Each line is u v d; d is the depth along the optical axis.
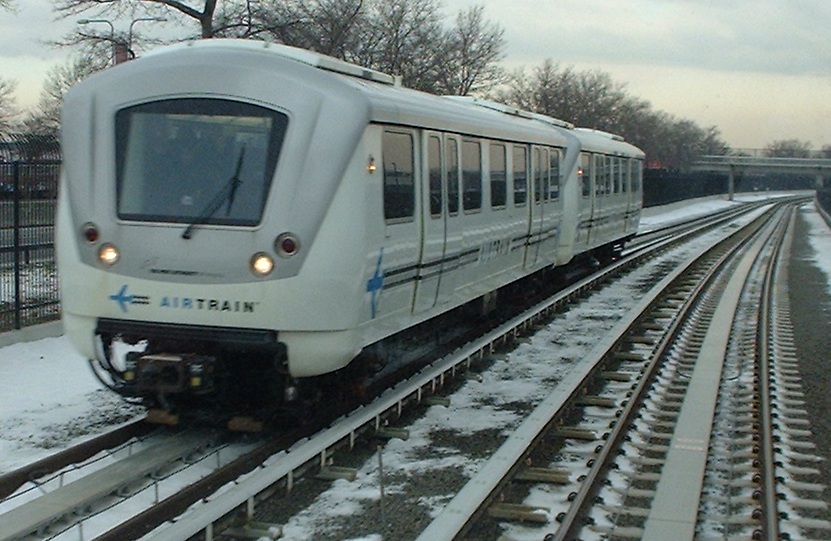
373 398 9.82
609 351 12.67
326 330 7.77
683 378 11.70
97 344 8.18
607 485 7.40
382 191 8.48
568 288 19.30
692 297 18.91
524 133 13.66
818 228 51.47
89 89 8.15
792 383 11.53
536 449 8.34
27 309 12.93
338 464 7.95
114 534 5.97
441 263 10.27
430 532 6.12
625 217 25.05
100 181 7.98
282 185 7.66
